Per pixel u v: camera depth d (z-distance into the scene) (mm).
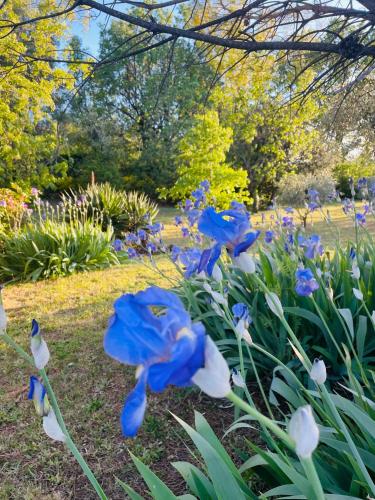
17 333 5641
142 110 28859
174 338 722
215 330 4082
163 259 10047
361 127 12414
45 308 6641
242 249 1264
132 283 7883
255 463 2117
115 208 12445
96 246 9555
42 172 15484
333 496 1620
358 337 3348
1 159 14781
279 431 796
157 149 27781
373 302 3779
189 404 3680
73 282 8203
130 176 28141
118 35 23875
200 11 4992
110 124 29047
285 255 4234
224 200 13859
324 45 3703
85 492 2812
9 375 4473
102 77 26594
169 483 2814
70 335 5422
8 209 9859
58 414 1274
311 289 2074
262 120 19422
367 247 4555
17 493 2836
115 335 728
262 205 22547
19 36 10828
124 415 713
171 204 27766
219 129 14094
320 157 21547
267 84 17844
